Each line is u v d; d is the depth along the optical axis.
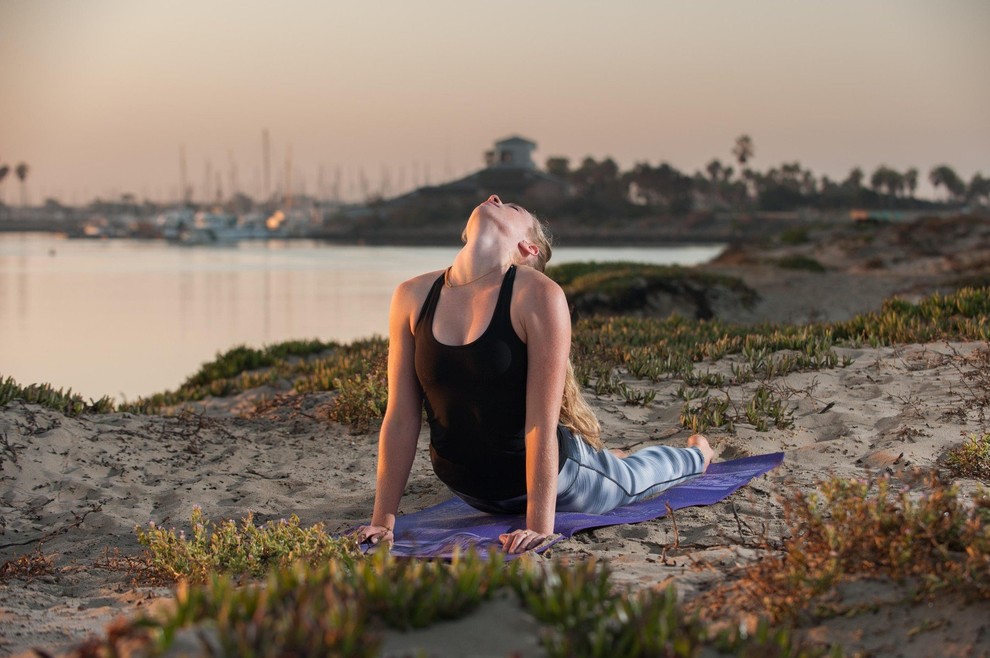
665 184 172.00
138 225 164.38
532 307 4.06
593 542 4.16
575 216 149.88
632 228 143.38
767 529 4.23
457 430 4.24
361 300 37.34
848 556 3.13
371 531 4.22
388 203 169.50
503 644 2.26
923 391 6.92
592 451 4.56
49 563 4.59
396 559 3.89
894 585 2.99
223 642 2.03
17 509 5.60
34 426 6.80
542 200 154.50
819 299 26.62
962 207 197.25
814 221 132.38
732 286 25.78
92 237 157.12
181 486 6.08
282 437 7.43
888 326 9.22
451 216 150.38
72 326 27.83
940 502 3.19
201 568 4.00
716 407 6.69
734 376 7.74
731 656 2.38
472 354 4.09
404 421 4.37
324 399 8.52
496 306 4.11
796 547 3.17
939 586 2.83
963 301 9.84
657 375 8.01
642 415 7.02
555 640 2.25
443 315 4.20
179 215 146.12
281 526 4.16
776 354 8.35
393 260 73.88
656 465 4.93
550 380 4.06
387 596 2.35
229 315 31.45
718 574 3.48
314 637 2.01
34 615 3.55
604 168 178.38
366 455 6.80
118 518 5.35
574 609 2.35
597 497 4.51
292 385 11.00
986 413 6.17
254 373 12.54
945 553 2.96
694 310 24.41
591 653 2.20
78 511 5.56
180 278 50.78
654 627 2.23
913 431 5.79
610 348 9.16
